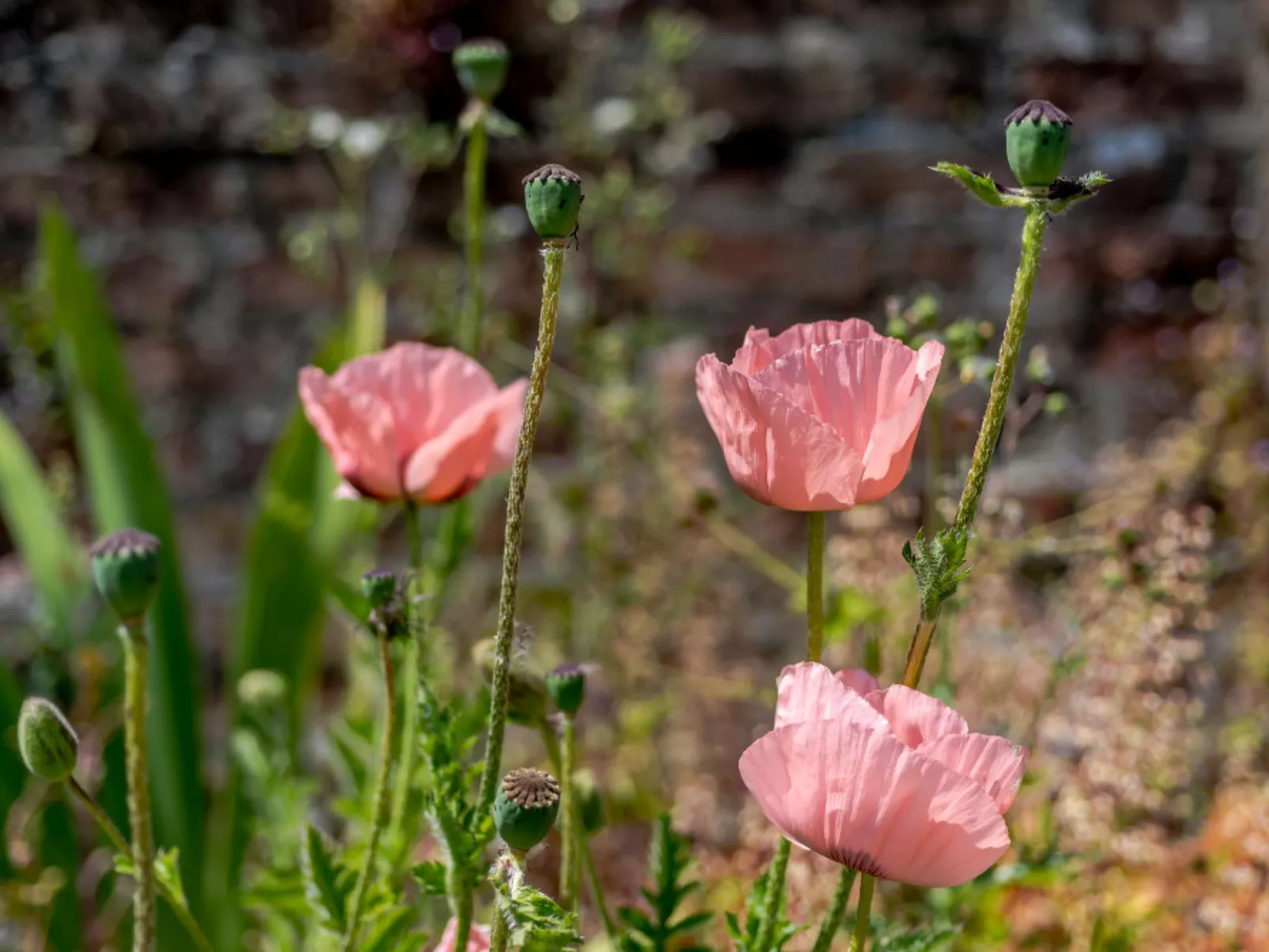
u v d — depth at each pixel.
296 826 1.94
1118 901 1.98
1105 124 3.40
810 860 1.86
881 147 3.41
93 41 3.31
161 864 1.48
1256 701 2.95
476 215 1.83
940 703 1.39
